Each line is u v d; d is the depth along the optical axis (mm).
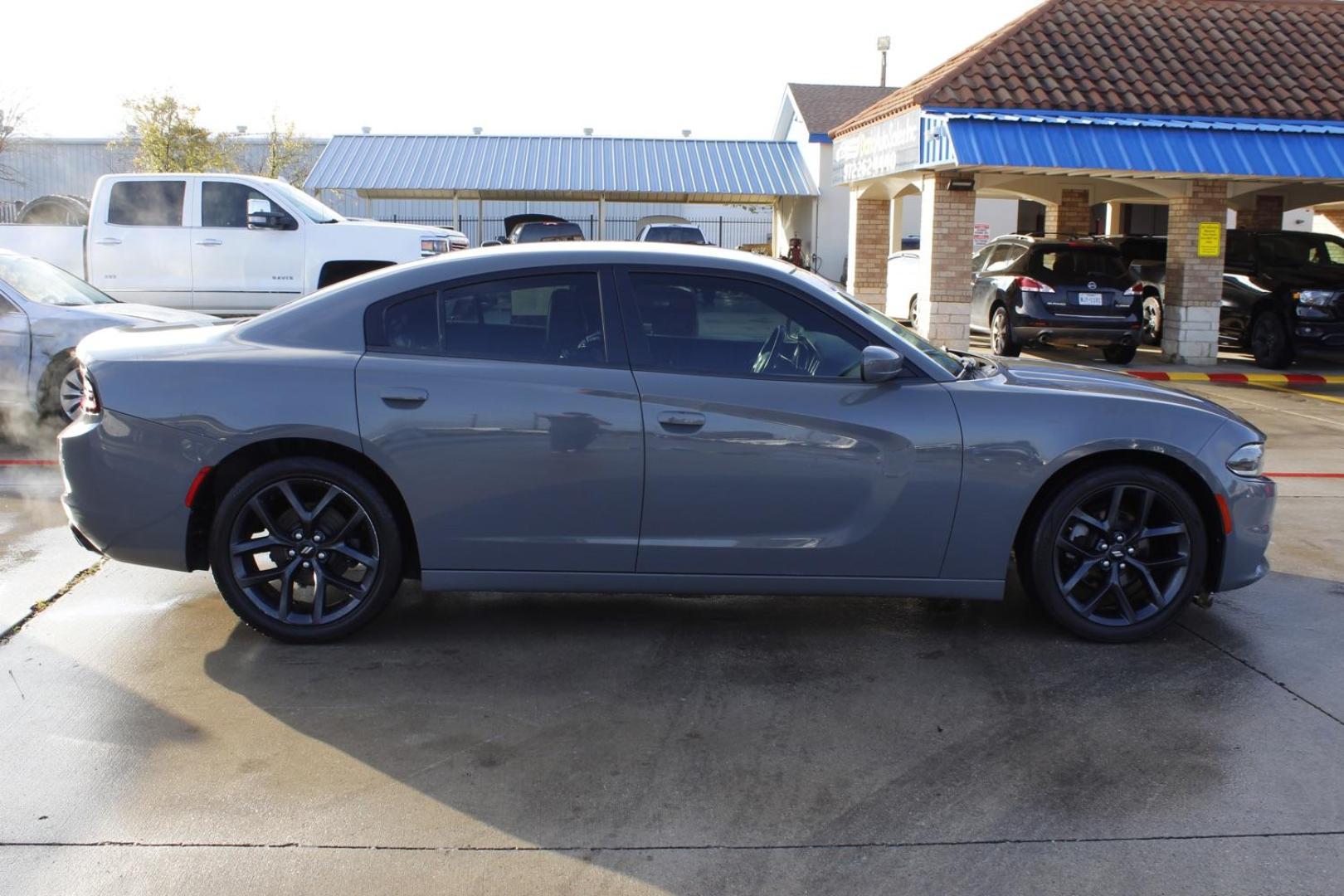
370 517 4598
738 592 4691
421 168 32656
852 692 4332
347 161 32812
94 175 36844
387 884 3012
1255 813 3436
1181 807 3469
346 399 4492
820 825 3348
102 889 2965
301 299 4789
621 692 4305
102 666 4469
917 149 15219
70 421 8828
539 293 4676
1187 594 4801
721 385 4555
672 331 4648
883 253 21203
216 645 4711
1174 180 15852
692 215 40688
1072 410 4664
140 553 4625
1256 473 4820
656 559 4617
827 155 33031
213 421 4492
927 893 3012
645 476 4531
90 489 4578
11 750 3746
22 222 17766
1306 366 16109
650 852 3191
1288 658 4723
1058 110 14461
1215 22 16375
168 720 3992
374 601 4660
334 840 3230
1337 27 16531
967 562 4668
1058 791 3566
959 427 4578
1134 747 3881
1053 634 4984
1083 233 20625
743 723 4039
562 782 3588
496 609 5246
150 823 3303
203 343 4691
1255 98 14992
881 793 3545
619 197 35812
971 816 3412
